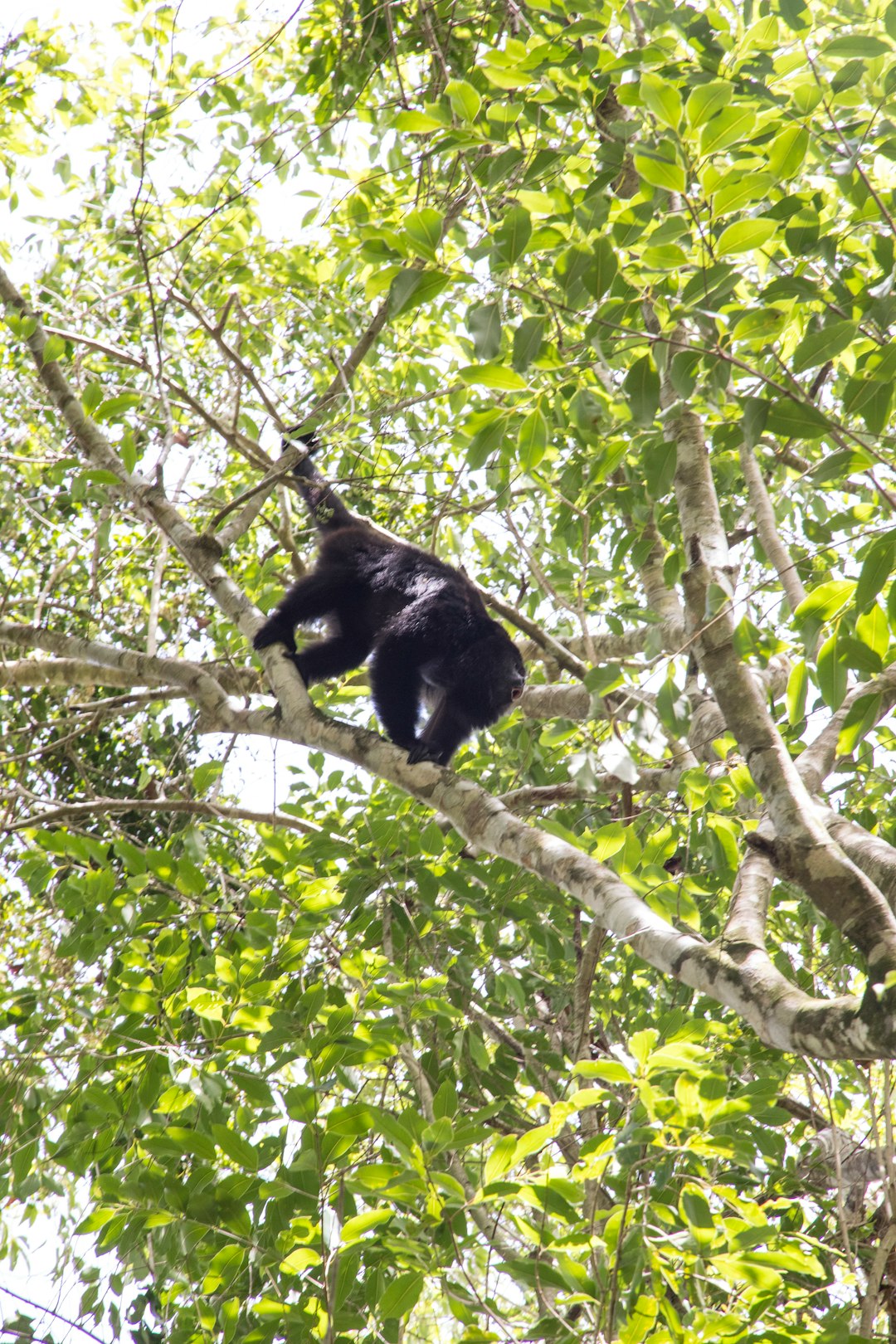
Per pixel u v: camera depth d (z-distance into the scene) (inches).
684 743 363.9
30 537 554.6
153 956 321.1
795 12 277.7
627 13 327.0
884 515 264.5
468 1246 251.8
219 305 478.9
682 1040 258.8
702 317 247.9
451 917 358.6
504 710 394.3
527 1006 391.9
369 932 343.0
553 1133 239.6
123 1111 295.9
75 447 450.0
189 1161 311.0
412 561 410.3
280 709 337.4
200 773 373.4
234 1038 293.4
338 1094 291.1
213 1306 264.8
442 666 396.8
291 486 428.1
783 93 279.4
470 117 256.1
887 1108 285.6
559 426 329.7
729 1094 303.3
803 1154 340.8
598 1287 237.1
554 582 409.1
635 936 219.6
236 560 582.9
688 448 299.9
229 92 474.9
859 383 221.6
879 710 234.2
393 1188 236.5
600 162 261.4
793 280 231.6
